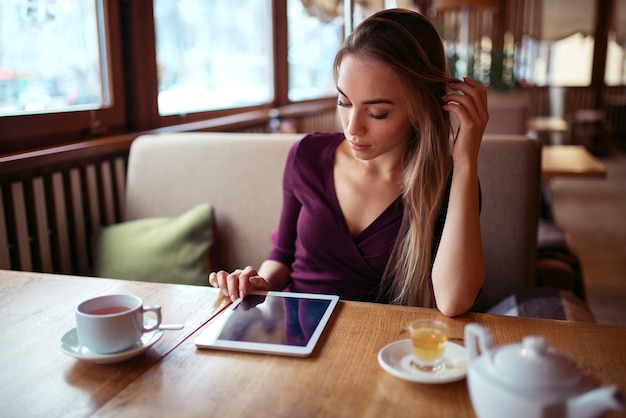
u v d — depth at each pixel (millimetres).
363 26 1109
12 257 1812
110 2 2316
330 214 1318
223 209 1971
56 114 2045
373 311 1024
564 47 7875
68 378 806
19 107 1943
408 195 1216
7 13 1867
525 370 573
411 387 767
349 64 1075
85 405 740
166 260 1829
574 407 546
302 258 1373
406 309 1037
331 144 1386
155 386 780
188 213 1918
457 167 1130
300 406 726
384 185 1290
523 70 7836
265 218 1933
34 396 763
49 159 1845
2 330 963
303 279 1360
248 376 801
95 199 2096
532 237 1732
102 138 2248
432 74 1104
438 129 1150
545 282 1831
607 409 529
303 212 1366
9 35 1880
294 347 867
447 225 1106
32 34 1977
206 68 3248
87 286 1162
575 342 897
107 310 896
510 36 7676
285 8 4328
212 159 1993
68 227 2016
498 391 569
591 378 596
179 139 2049
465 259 1055
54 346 903
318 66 5301
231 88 3631
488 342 626
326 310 1017
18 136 1891
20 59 1932
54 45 2082
